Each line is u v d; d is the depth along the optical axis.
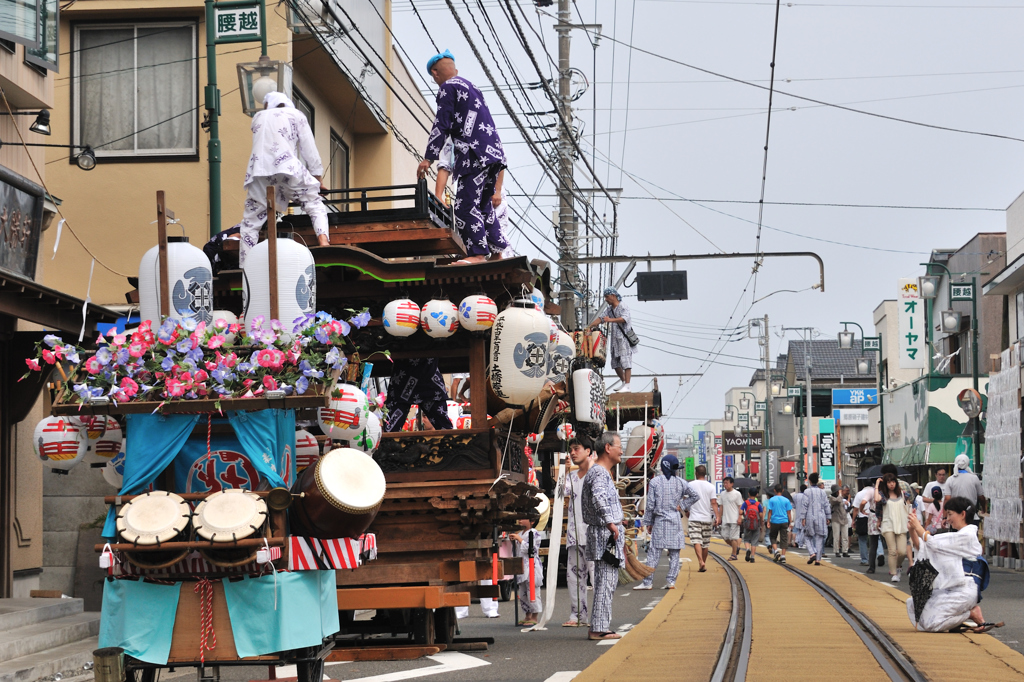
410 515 15.60
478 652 15.47
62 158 26.59
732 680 11.30
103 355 9.98
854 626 16.30
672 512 25.97
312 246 16.16
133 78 26.86
